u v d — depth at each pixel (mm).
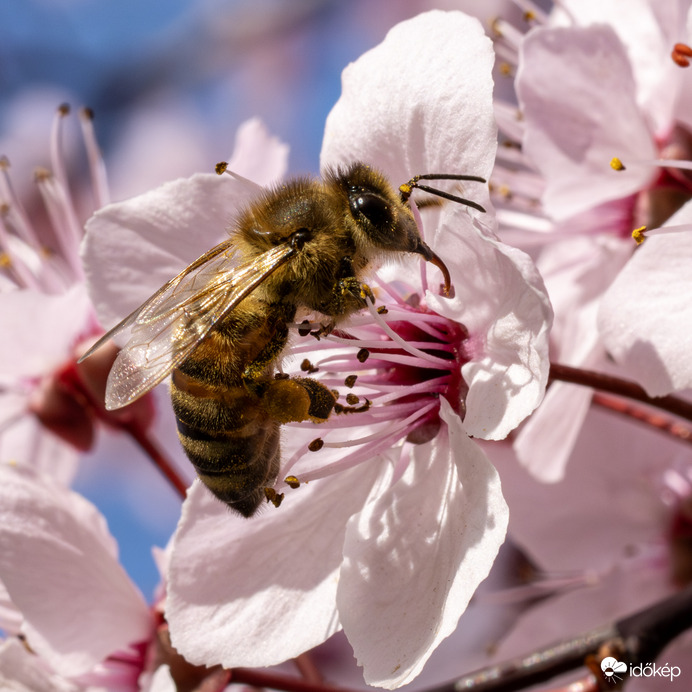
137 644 123
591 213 127
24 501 120
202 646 114
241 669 121
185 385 113
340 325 115
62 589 120
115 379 112
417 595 111
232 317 113
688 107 122
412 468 115
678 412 118
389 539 113
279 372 114
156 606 123
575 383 118
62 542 120
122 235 117
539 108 123
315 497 116
